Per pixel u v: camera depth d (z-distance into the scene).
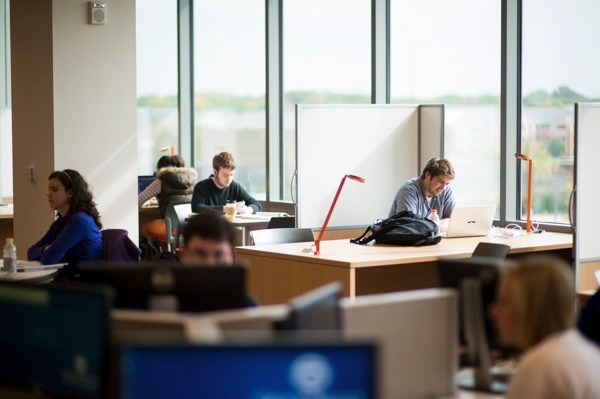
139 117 11.47
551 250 6.54
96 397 2.43
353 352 1.92
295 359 1.93
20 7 7.85
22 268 5.62
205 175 11.05
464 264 3.21
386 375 2.86
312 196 7.29
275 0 9.77
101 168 7.71
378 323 2.84
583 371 2.40
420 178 6.91
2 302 2.61
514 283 2.56
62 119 7.52
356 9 8.80
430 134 7.71
